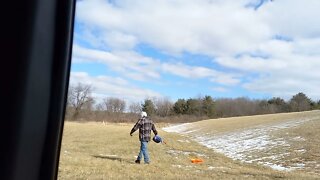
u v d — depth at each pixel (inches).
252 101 4224.9
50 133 73.7
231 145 1189.1
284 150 972.6
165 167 599.5
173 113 4010.8
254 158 914.1
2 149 69.5
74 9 76.1
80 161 591.8
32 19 71.1
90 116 3284.9
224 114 4126.5
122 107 3548.2
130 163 613.0
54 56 73.7
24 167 70.8
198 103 4089.6
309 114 1946.4
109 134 1480.1
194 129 2089.1
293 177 563.5
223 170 619.2
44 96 72.8
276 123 1664.6
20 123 70.4
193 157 855.1
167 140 1282.0
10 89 70.3
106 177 450.0
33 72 71.5
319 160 820.6
